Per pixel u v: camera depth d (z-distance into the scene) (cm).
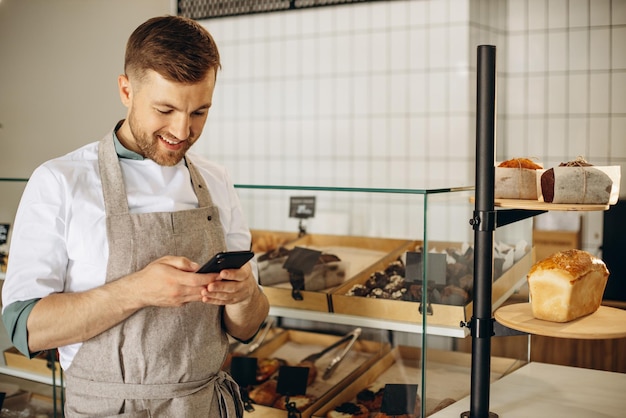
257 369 224
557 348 327
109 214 142
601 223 374
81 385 145
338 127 387
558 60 389
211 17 418
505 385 182
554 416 159
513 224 211
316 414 199
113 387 144
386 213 226
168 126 137
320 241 243
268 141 410
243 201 247
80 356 144
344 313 199
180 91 132
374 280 199
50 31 363
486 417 157
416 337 187
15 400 237
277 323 245
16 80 378
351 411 198
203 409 150
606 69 379
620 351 315
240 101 416
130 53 137
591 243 378
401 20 363
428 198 165
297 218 246
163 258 135
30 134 378
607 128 382
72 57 359
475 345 155
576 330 141
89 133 360
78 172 143
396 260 211
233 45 414
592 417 159
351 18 377
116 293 133
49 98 368
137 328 142
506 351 214
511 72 400
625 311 160
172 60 130
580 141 389
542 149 397
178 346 146
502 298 199
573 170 152
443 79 355
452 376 181
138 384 144
